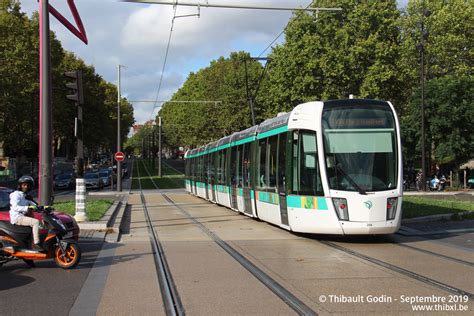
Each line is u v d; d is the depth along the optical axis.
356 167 12.73
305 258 10.77
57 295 7.75
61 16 16.16
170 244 13.06
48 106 15.46
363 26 38.91
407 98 48.81
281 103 41.09
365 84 38.16
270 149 16.27
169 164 121.69
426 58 49.22
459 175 48.03
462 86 42.16
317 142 13.02
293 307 6.89
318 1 39.81
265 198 16.64
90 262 10.56
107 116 71.69
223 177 24.59
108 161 131.00
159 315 6.61
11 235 9.83
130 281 8.68
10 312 6.80
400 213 12.70
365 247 12.34
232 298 7.42
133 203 30.08
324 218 12.74
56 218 9.97
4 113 51.12
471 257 10.87
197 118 67.94
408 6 50.50
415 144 45.09
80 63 66.31
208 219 19.70
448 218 17.86
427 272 9.21
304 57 38.50
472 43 48.81
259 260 10.56
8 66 49.12
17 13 51.38
